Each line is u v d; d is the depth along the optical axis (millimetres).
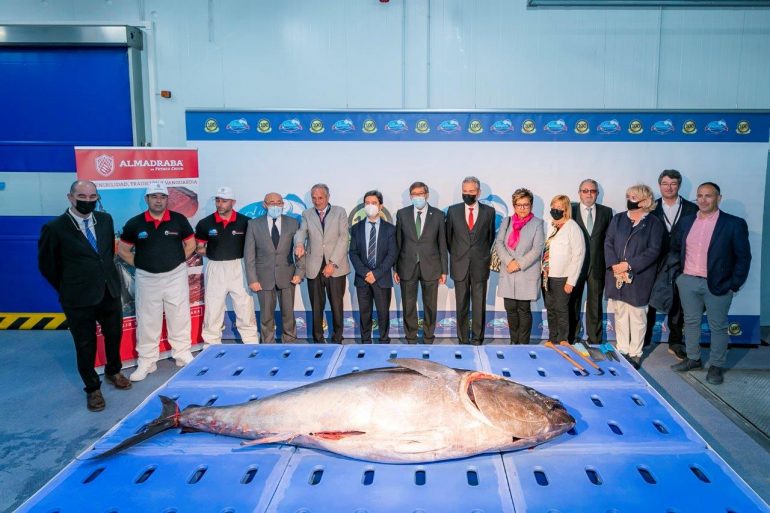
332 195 6840
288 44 7078
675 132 6562
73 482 2742
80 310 4980
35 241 7617
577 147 6645
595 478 2777
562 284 5895
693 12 6824
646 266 5688
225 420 3121
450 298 6875
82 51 7270
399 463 2861
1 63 7371
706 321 6734
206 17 7090
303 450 3018
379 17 6984
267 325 6352
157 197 5566
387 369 3199
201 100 7234
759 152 6547
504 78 7020
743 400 5191
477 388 2914
